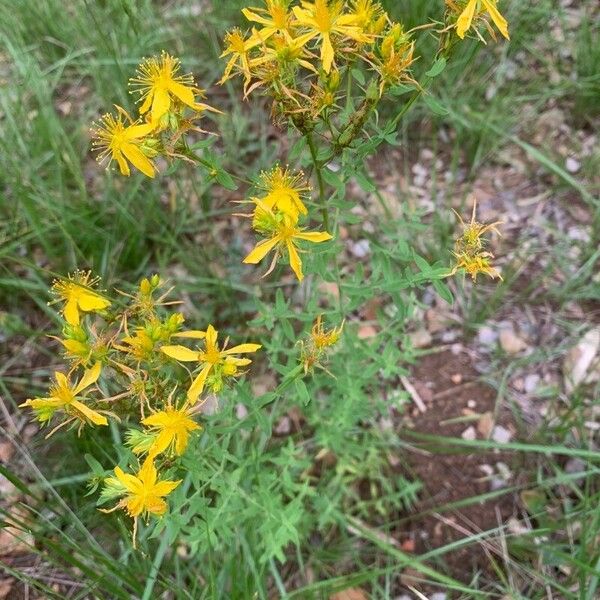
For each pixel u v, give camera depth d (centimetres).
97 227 35
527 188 38
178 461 19
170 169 19
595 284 34
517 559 28
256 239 36
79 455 29
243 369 32
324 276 22
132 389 18
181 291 35
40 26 41
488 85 40
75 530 27
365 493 30
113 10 40
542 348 33
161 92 18
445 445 31
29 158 36
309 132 19
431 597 27
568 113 40
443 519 29
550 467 30
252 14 18
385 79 18
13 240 34
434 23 18
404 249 22
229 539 24
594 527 26
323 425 28
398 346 33
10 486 29
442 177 38
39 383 32
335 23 17
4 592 27
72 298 19
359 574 26
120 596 22
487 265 19
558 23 42
